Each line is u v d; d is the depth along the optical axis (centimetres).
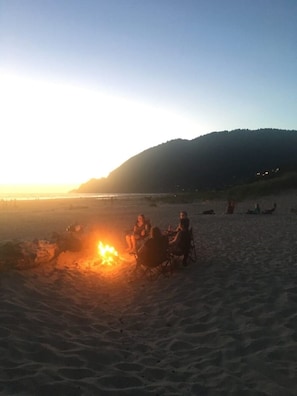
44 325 526
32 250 822
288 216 2370
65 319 565
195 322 566
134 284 784
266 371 407
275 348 454
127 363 435
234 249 1090
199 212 3064
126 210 3506
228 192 5088
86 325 553
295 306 588
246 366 421
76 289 733
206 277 784
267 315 560
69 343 476
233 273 802
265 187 4847
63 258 931
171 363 439
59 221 2356
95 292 731
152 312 620
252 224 1838
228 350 461
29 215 2905
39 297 650
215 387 380
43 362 421
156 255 807
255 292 670
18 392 353
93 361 436
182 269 863
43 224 2144
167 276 815
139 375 409
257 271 812
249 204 4062
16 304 582
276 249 1063
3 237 1516
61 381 376
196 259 955
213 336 508
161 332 539
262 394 364
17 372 386
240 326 535
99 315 605
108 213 3095
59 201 5981
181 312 609
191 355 460
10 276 708
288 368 410
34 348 447
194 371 416
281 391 367
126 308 643
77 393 361
